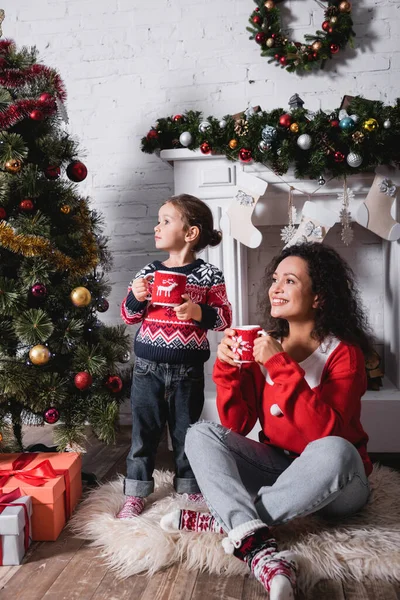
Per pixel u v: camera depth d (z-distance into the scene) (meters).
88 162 2.74
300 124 2.15
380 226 2.26
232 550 1.34
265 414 1.60
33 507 1.60
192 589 1.35
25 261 1.94
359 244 2.66
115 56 2.69
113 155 2.73
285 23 2.57
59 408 1.99
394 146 2.17
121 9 2.67
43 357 1.88
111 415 1.96
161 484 1.94
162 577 1.41
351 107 2.21
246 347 1.45
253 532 1.31
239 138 2.23
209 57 2.64
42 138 1.99
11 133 1.90
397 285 2.35
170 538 1.52
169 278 1.64
